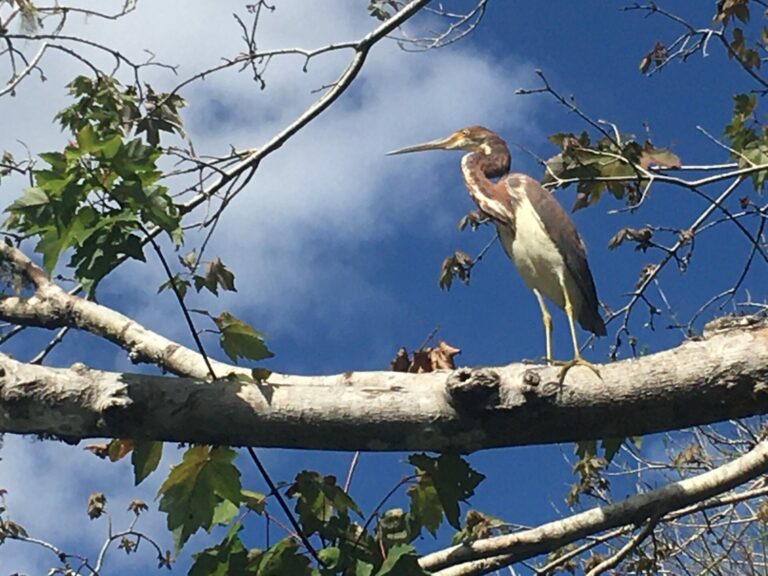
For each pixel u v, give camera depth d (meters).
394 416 2.89
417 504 3.46
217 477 3.30
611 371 2.85
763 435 6.02
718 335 2.90
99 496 5.52
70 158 2.97
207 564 3.32
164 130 4.97
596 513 4.25
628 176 5.54
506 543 4.18
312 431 2.91
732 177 5.40
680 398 2.80
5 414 2.93
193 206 4.73
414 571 3.26
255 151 4.85
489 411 2.85
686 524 6.31
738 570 6.67
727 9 5.66
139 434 2.94
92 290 3.06
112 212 3.03
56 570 5.28
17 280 4.16
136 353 4.03
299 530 3.35
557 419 2.84
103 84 4.90
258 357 3.52
